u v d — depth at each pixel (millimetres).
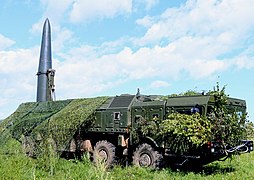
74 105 16984
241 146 12195
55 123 16328
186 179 10664
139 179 10938
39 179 10023
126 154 14164
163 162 12781
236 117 12281
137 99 14742
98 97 16406
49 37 24453
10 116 20828
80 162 13414
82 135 15992
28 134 17297
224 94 12125
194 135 11641
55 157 12992
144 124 13453
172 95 14625
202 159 12375
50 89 22734
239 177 10875
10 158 14133
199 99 12312
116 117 14680
